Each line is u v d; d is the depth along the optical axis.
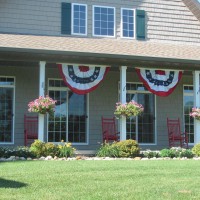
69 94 15.41
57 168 8.98
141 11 17.09
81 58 13.59
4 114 14.66
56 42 14.43
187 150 13.30
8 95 14.77
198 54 15.74
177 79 14.83
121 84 14.06
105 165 9.74
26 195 5.96
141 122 16.16
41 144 12.11
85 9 16.41
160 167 9.52
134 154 12.70
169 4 17.56
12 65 14.56
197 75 14.97
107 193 6.22
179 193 6.29
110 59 13.76
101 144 14.29
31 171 8.43
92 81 13.88
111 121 15.64
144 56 13.73
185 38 17.62
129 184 7.09
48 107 12.70
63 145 12.85
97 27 16.48
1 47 12.28
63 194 6.09
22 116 14.79
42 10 15.88
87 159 11.79
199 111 14.34
